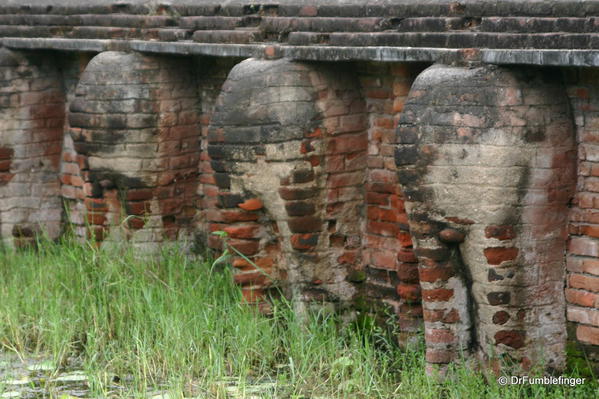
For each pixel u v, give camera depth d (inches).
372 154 366.0
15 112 480.4
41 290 406.9
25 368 353.1
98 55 428.5
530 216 305.6
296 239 363.6
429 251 317.1
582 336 312.3
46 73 485.4
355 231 371.2
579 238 310.3
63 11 452.8
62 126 494.0
